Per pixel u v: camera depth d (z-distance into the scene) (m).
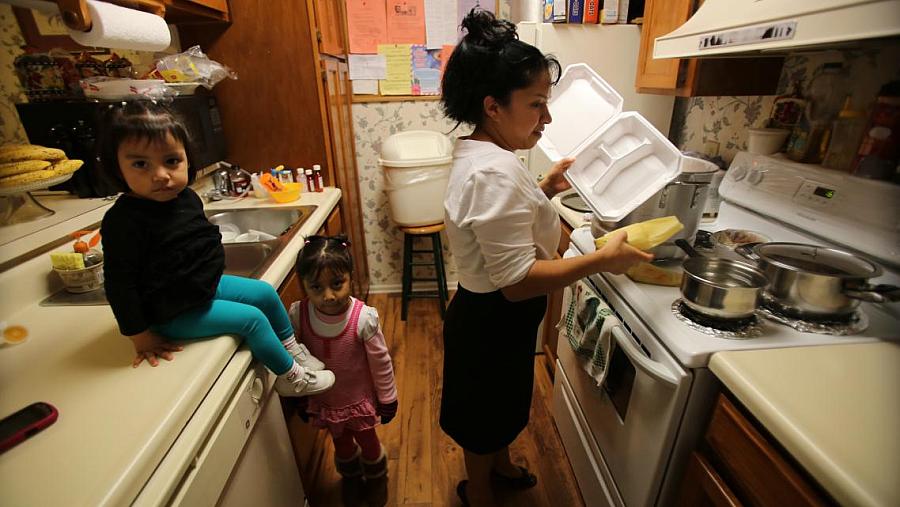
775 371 0.71
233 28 1.82
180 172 0.80
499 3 2.39
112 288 0.75
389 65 2.41
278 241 1.42
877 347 0.78
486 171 0.84
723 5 0.97
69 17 0.90
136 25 1.04
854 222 1.04
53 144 1.22
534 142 0.98
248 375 0.89
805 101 1.32
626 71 1.96
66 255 1.03
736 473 0.74
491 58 0.84
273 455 1.02
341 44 2.35
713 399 0.82
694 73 1.44
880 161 1.01
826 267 0.94
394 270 2.91
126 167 0.75
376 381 1.31
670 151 0.97
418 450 1.66
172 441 0.64
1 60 1.13
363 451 1.44
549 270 0.87
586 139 1.17
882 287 0.78
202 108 1.76
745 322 0.86
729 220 1.42
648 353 0.93
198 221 0.86
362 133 2.56
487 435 1.15
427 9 2.32
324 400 1.27
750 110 1.61
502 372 1.08
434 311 2.69
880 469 0.53
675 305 0.95
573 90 1.22
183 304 0.82
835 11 0.64
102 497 0.51
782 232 1.23
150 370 0.75
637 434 0.98
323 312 1.21
